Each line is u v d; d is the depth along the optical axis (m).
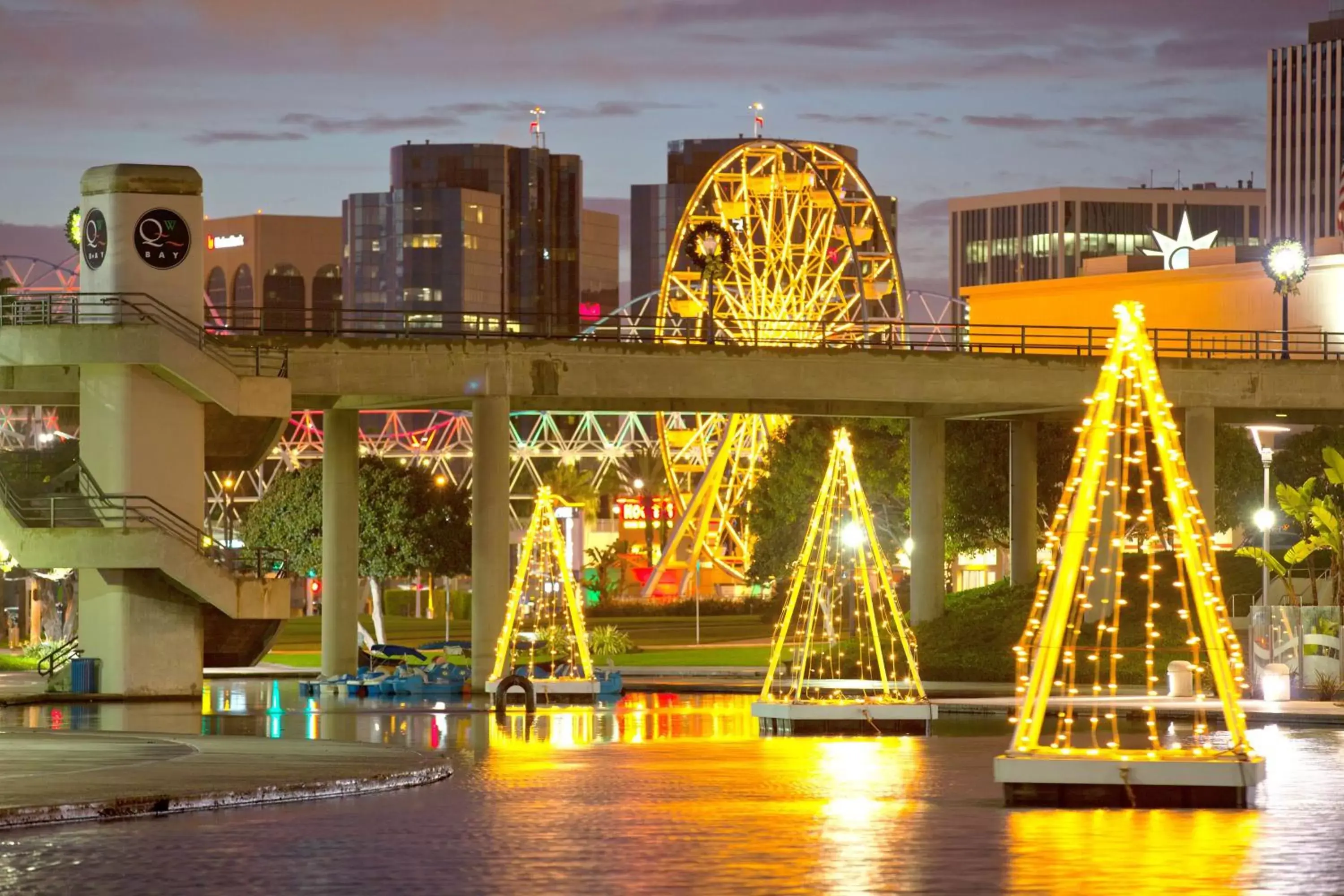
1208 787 39.03
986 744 59.72
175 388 89.38
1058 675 93.75
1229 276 150.25
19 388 90.69
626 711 79.25
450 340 94.44
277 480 141.50
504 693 77.38
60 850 32.62
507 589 95.19
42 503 89.75
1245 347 149.00
